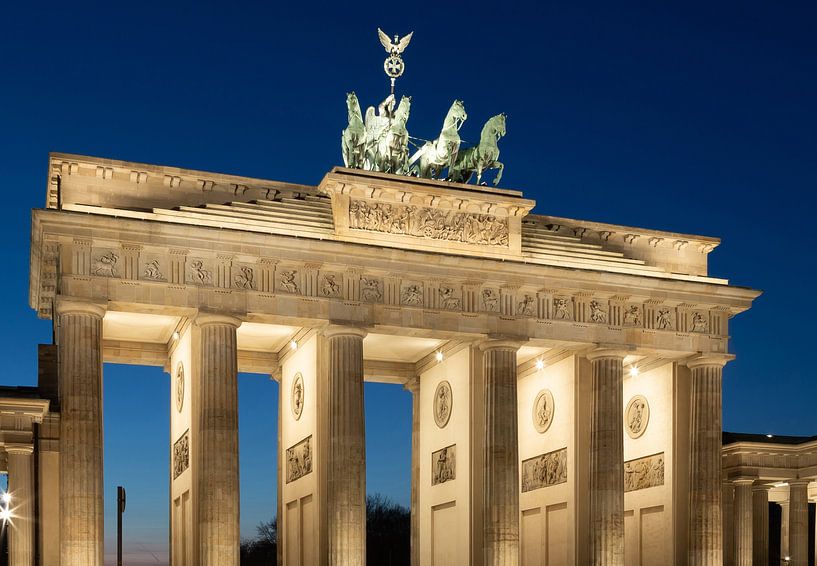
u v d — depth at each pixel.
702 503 108.62
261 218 98.38
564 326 105.75
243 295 94.69
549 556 113.06
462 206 104.69
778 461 120.62
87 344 89.12
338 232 100.19
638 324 108.69
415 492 118.31
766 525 124.62
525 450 119.12
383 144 106.00
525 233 109.44
